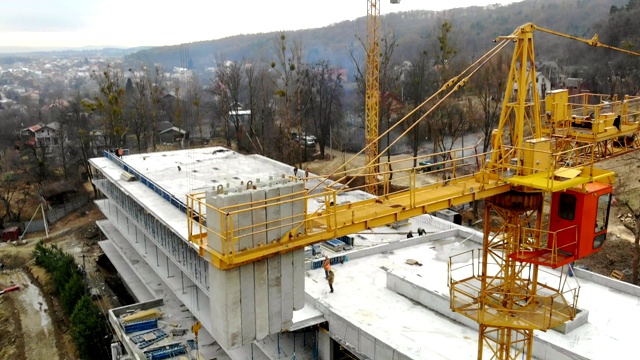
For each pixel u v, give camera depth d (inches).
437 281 1381.6
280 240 746.8
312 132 4138.8
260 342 1326.3
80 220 3262.8
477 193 933.2
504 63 3120.1
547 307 940.6
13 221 3270.2
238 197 699.4
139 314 1579.7
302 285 785.6
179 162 2149.4
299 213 765.3
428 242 1706.4
